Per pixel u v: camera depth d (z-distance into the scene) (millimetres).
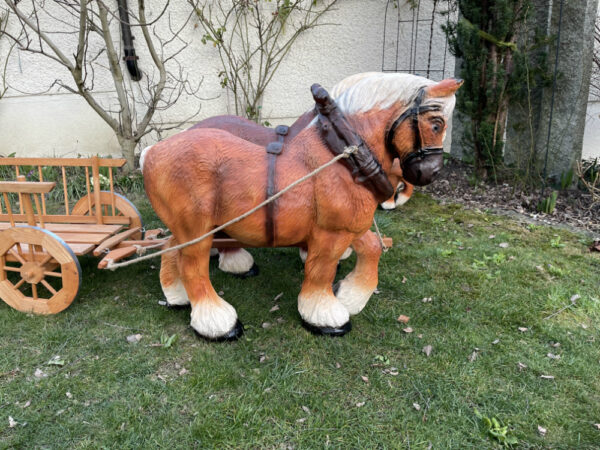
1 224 3566
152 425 2164
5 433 2111
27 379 2451
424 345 2795
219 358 2611
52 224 3631
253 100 6891
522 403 2350
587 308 3230
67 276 2873
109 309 3111
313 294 2775
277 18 6590
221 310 2725
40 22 6410
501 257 3949
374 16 6602
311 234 2562
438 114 2324
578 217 5027
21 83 6648
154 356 2643
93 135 6969
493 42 5379
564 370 2600
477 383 2482
